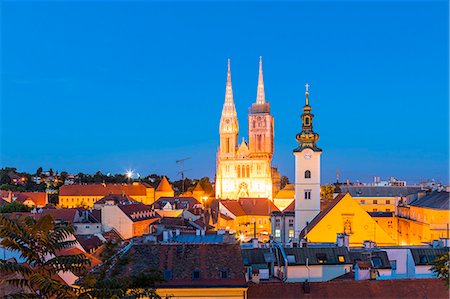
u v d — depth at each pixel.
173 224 145.88
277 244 82.12
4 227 32.59
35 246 33.59
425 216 134.62
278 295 56.78
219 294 55.94
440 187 182.38
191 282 56.53
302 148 147.25
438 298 57.00
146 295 37.28
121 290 34.69
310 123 149.25
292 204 175.62
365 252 75.38
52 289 31.72
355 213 115.44
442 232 128.00
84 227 162.12
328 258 74.62
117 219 168.00
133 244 62.75
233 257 60.25
